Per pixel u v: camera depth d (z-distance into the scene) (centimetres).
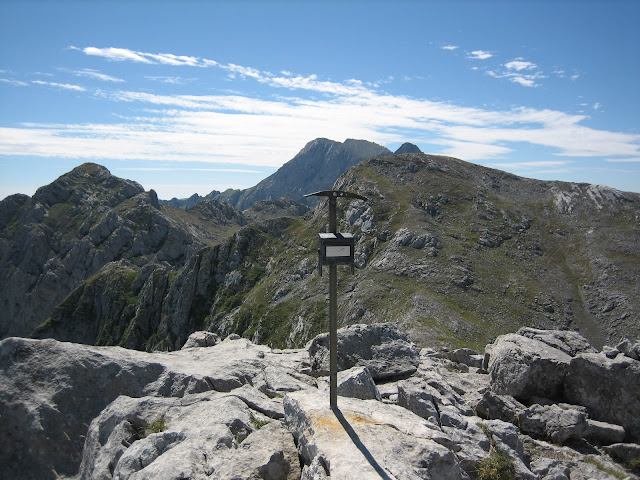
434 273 13062
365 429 1055
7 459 1434
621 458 1344
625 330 11706
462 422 1344
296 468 1055
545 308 12306
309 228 18662
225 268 19012
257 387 1622
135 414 1367
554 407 1491
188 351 2122
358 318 11662
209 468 1039
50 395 1523
